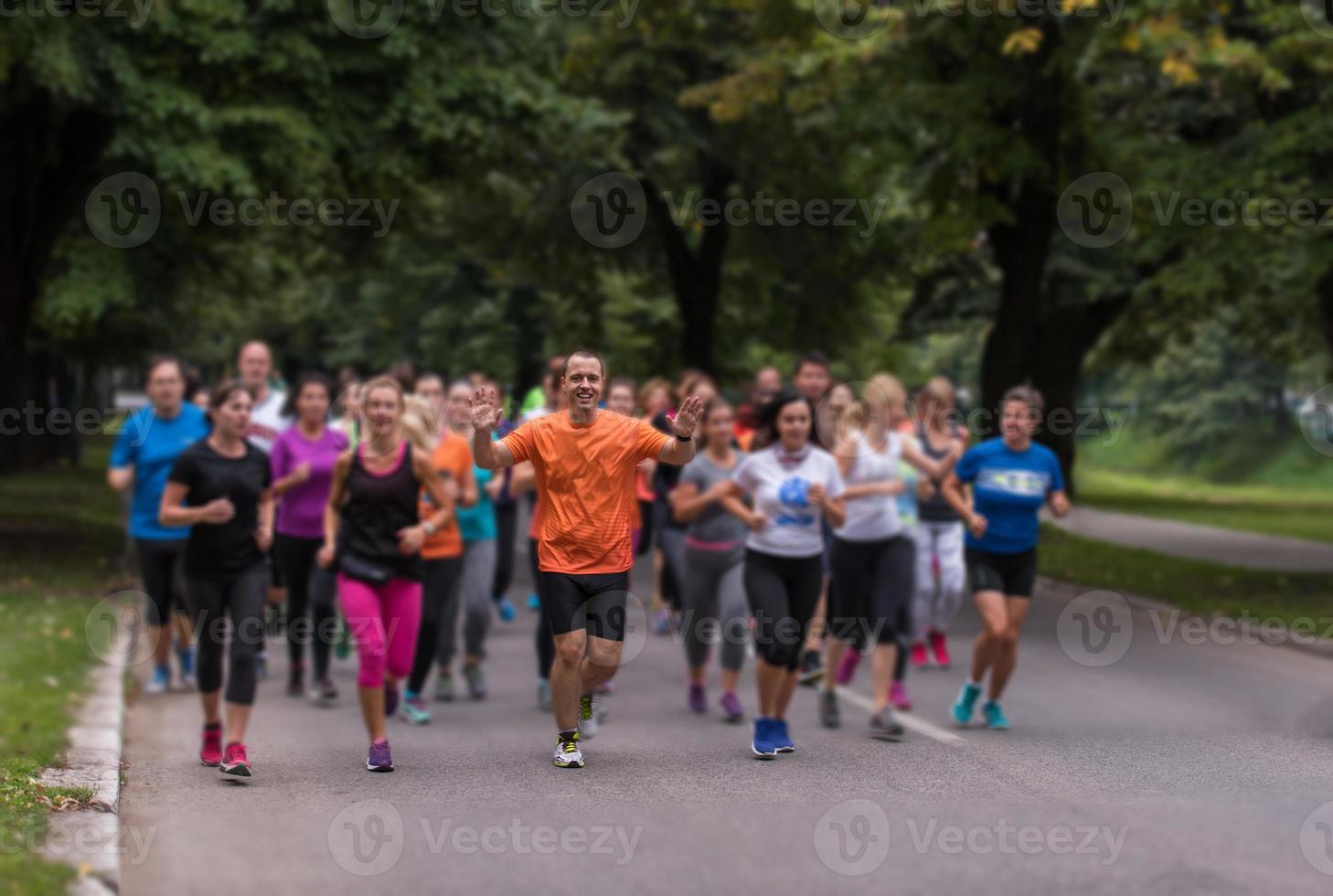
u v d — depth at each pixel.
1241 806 16.44
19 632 30.67
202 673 19.16
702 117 72.88
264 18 45.72
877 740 21.23
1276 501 108.25
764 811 16.25
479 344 119.94
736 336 94.25
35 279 52.84
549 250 82.69
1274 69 38.12
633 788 17.58
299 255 66.38
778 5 49.19
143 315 88.88
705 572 23.69
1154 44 38.62
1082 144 52.00
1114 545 60.00
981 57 49.53
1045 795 17.14
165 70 43.97
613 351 113.31
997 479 22.03
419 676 23.22
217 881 13.41
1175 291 41.66
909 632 24.09
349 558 18.98
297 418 26.39
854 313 89.00
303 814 16.20
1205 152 40.38
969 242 54.06
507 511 34.38
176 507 18.88
